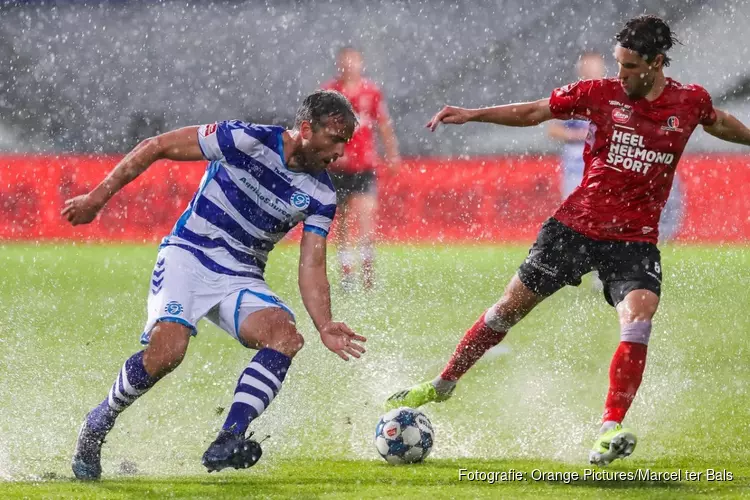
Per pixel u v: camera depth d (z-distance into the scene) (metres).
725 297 37.28
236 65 75.94
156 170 59.81
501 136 71.19
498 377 22.91
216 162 14.88
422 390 18.12
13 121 73.31
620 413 15.18
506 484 14.12
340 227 38.94
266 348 14.50
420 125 74.06
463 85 75.44
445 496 13.34
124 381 14.28
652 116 16.11
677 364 24.83
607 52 74.75
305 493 13.51
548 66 75.62
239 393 14.15
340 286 39.66
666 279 42.28
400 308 34.22
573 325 31.03
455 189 59.97
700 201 57.16
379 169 59.81
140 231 59.94
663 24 15.75
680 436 17.45
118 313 33.44
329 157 14.41
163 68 76.00
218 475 14.73
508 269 45.84
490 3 76.44
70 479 14.42
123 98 74.69
